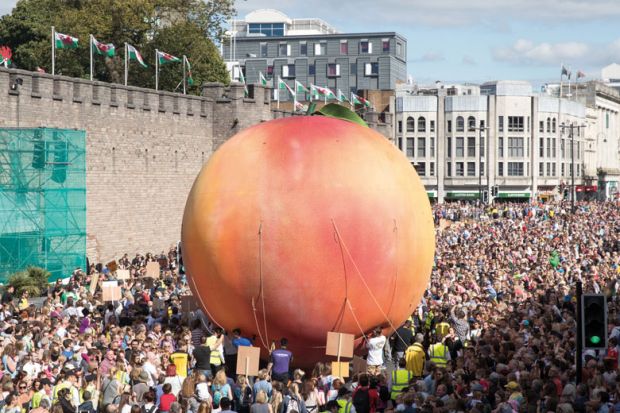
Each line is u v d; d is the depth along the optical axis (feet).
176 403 80.69
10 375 93.20
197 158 273.54
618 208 467.11
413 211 112.47
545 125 611.47
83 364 100.32
